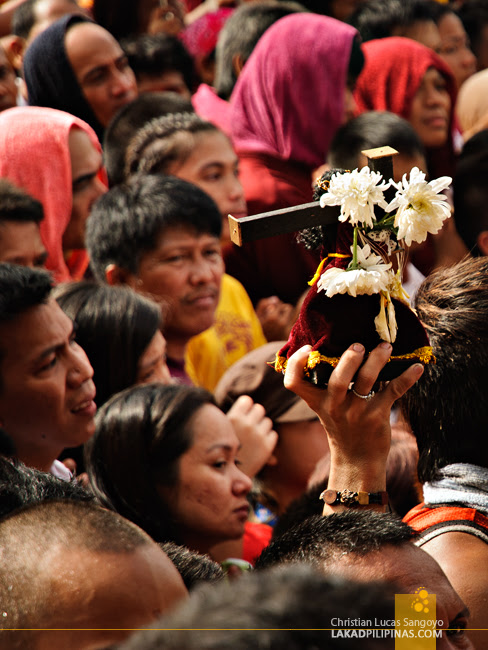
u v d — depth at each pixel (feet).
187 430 14.32
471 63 39.55
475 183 25.61
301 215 10.07
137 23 35.55
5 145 22.76
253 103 29.55
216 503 14.26
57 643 6.38
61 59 27.35
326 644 4.54
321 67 29.30
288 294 25.31
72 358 14.15
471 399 11.37
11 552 6.86
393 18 37.14
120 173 25.07
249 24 32.35
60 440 14.15
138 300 17.34
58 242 22.90
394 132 25.66
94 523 7.08
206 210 20.43
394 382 10.32
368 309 10.05
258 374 18.44
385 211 10.17
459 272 12.14
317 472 15.56
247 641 4.48
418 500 15.52
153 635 4.68
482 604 10.39
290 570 4.98
